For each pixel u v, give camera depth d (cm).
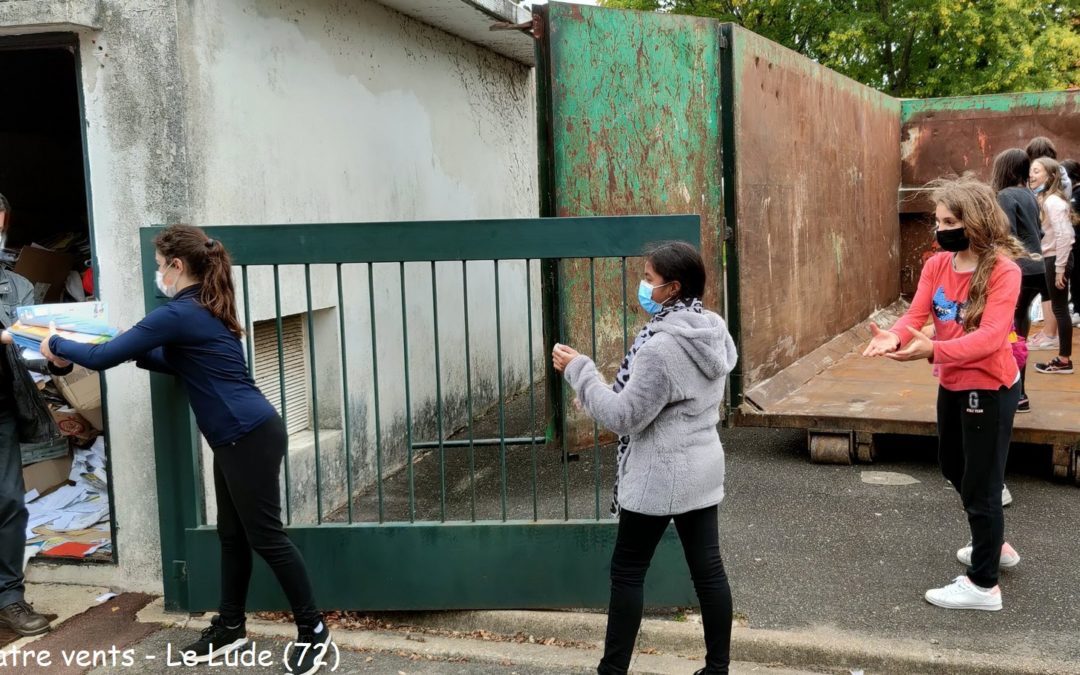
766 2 1680
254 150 414
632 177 482
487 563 351
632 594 279
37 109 654
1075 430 468
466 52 676
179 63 361
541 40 449
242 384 308
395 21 561
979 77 1645
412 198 584
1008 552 370
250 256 347
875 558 394
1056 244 607
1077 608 339
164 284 308
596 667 321
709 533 279
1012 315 315
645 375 259
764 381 577
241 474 304
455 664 327
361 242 345
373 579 354
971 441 328
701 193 519
